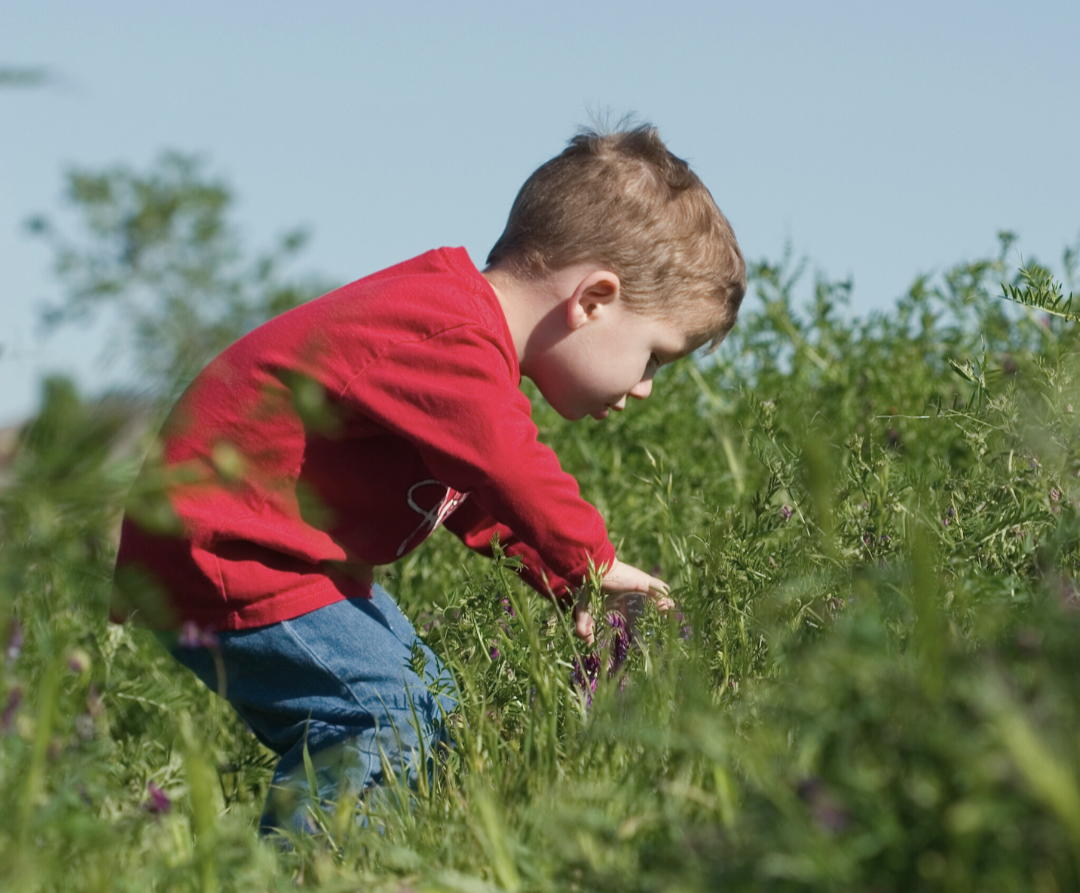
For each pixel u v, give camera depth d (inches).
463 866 69.6
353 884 63.8
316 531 103.4
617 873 53.7
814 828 45.6
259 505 101.2
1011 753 41.1
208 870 58.9
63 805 57.9
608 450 192.2
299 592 102.0
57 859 56.1
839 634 52.9
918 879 45.0
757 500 103.7
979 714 45.5
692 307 121.5
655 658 93.8
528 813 67.7
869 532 95.0
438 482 111.4
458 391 103.7
